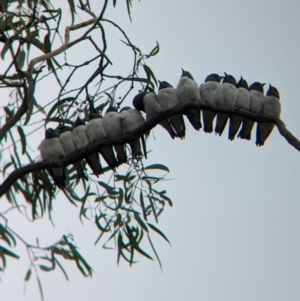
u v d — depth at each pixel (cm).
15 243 1495
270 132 1645
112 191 1770
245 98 1598
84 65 1744
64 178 1570
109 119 1562
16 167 1590
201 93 1588
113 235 1739
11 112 1648
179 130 1605
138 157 1773
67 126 1588
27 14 1755
